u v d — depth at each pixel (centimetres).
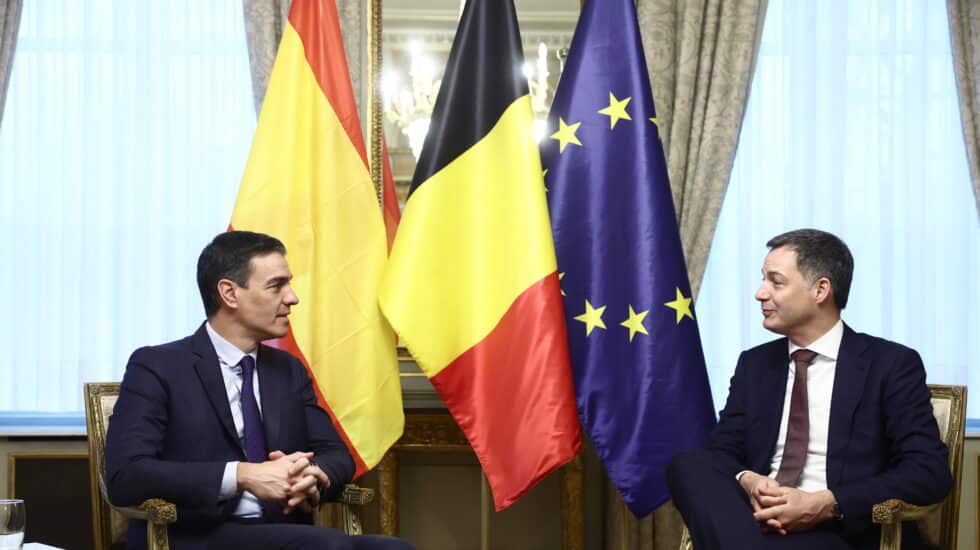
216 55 394
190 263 392
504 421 317
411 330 320
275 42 388
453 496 395
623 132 334
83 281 389
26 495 385
